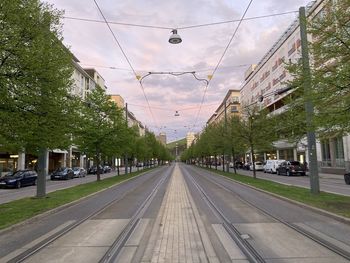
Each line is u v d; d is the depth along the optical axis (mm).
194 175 45531
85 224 10797
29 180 33094
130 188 24859
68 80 13969
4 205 15227
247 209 13625
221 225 10273
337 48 11953
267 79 69625
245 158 86188
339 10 11977
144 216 12133
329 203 13828
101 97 33000
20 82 11523
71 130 14875
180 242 8164
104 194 20609
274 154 73250
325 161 46000
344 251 7262
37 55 11484
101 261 6758
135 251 7473
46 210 13359
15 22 11305
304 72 13266
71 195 18906
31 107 12430
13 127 11727
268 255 7035
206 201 16344
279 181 32031
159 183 29891
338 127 12953
